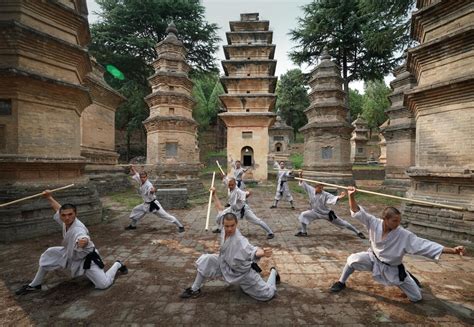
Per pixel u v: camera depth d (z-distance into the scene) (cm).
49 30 845
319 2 2759
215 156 3809
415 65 881
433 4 786
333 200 750
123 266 528
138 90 3053
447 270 546
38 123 802
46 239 742
